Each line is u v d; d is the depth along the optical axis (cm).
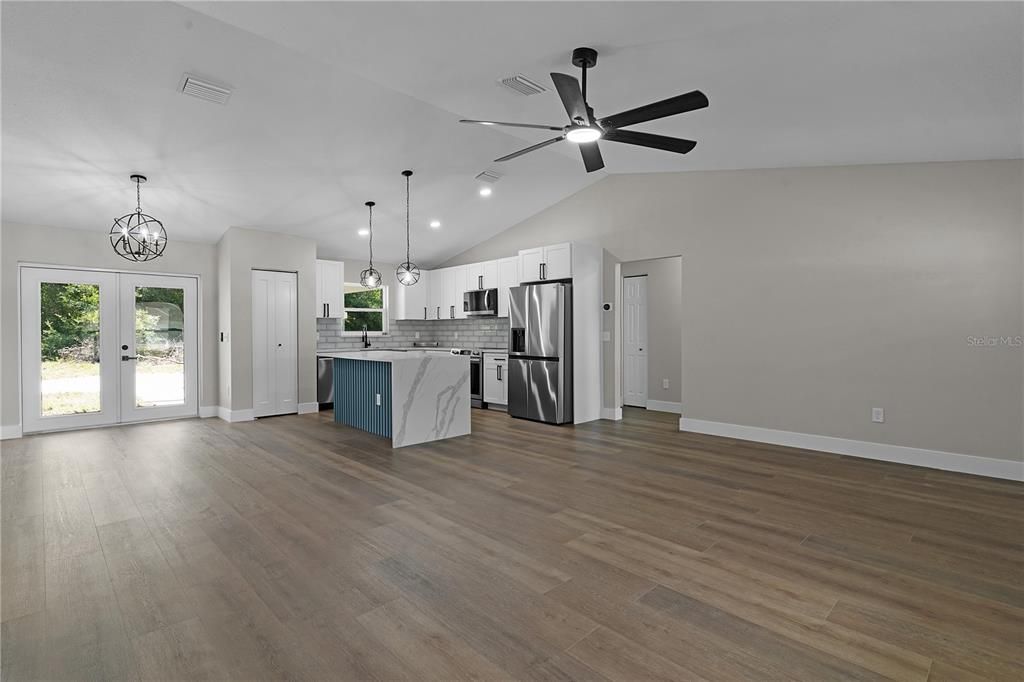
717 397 529
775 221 486
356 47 279
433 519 300
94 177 455
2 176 436
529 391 630
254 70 328
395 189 579
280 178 508
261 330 653
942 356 403
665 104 257
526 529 285
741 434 512
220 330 657
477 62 294
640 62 287
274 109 379
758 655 175
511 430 568
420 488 359
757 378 500
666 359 716
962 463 395
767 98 318
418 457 447
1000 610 203
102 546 263
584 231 651
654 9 231
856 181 440
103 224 559
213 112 372
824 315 458
